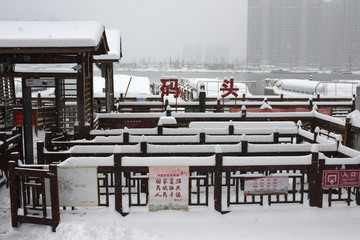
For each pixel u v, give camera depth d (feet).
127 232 21.18
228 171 23.09
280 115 42.57
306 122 42.93
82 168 22.29
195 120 41.83
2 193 27.55
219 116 41.91
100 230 20.81
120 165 22.62
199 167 22.89
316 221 22.66
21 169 21.63
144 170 22.81
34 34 31.07
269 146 26.21
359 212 23.57
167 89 52.01
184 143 29.37
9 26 33.01
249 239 20.81
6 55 32.12
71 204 22.71
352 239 20.86
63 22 34.58
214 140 29.45
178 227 21.90
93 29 32.76
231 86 52.75
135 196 25.75
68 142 29.01
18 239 20.84
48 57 32.45
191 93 87.56
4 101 48.67
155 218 22.61
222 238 20.89
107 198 23.45
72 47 30.63
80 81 32.73
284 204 24.23
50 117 51.70
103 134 33.30
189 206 23.85
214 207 23.70
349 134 34.53
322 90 100.99
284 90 122.31
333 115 55.93
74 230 20.68
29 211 23.11
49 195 22.48
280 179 23.43
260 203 23.85
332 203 24.59
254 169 23.16
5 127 48.21
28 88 32.17
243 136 25.99
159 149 25.59
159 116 42.09
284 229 21.83
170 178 22.82
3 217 23.62
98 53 38.83
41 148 25.52
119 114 42.06
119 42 50.26
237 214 23.15
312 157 23.32
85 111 34.22
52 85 32.60
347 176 23.68
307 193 26.61
